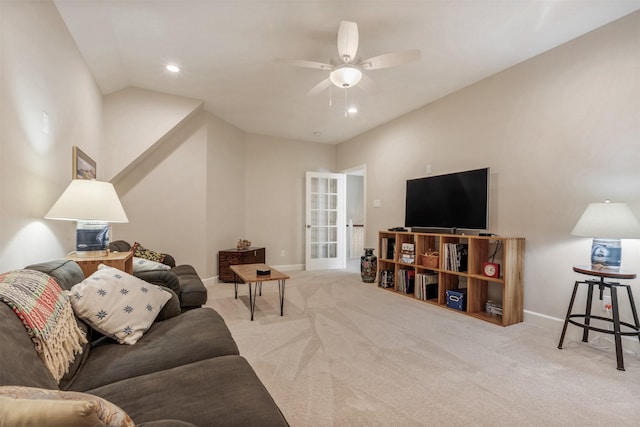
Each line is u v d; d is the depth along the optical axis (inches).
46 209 79.3
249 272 131.6
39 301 42.9
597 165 97.7
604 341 96.0
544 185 111.8
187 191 169.6
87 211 78.3
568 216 105.1
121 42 105.4
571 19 93.4
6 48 60.0
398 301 144.3
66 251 95.5
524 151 118.3
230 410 36.7
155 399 38.8
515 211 121.0
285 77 132.7
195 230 171.6
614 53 94.0
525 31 99.3
